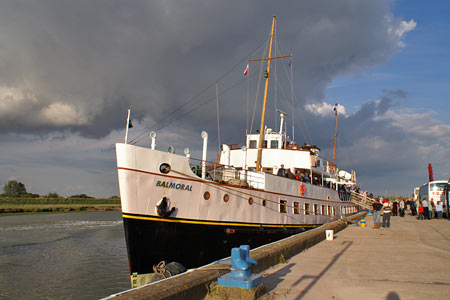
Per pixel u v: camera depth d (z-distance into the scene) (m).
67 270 23.56
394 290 7.47
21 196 131.88
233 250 7.11
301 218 23.06
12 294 18.03
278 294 7.18
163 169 14.17
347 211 38.16
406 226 25.17
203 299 6.77
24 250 31.88
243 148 19.89
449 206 34.22
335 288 7.67
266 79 24.11
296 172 25.50
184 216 14.70
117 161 13.18
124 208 13.08
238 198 17.23
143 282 13.70
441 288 7.64
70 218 74.56
